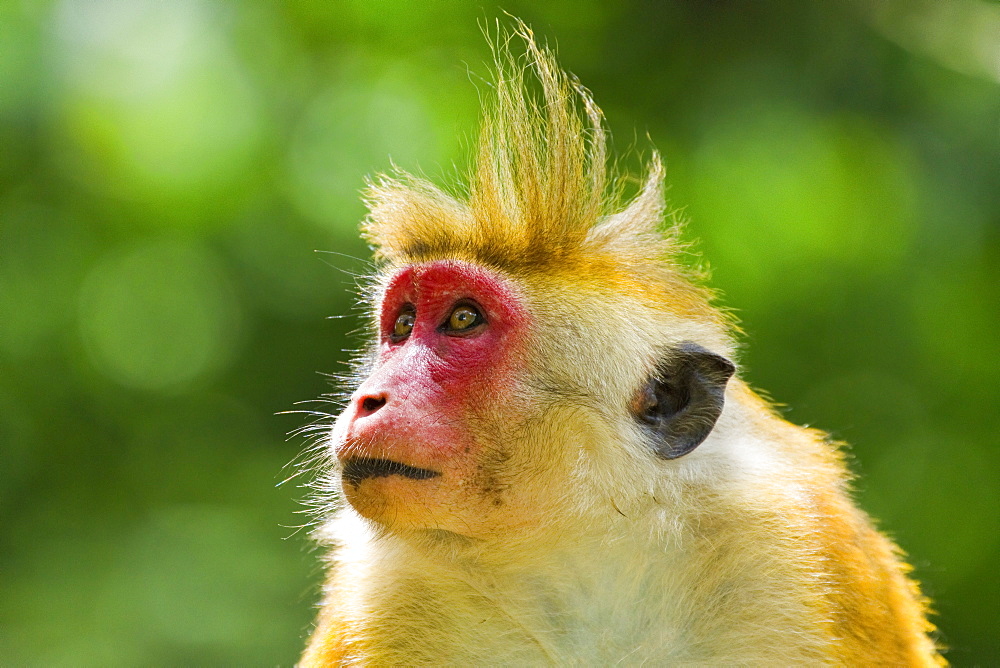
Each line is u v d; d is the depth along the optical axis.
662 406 13.40
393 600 13.23
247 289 34.56
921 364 29.91
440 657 13.09
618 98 28.95
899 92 27.83
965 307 29.36
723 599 12.59
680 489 12.87
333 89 32.97
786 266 29.11
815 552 12.70
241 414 34.34
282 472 32.69
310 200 33.41
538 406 12.85
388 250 15.16
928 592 30.31
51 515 34.47
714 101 28.28
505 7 30.02
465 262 13.68
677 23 28.92
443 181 18.78
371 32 32.38
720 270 28.20
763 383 29.19
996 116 27.56
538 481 12.74
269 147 33.44
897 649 13.17
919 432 30.56
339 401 15.93
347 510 14.20
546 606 12.98
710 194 28.19
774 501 12.77
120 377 36.50
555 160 14.16
